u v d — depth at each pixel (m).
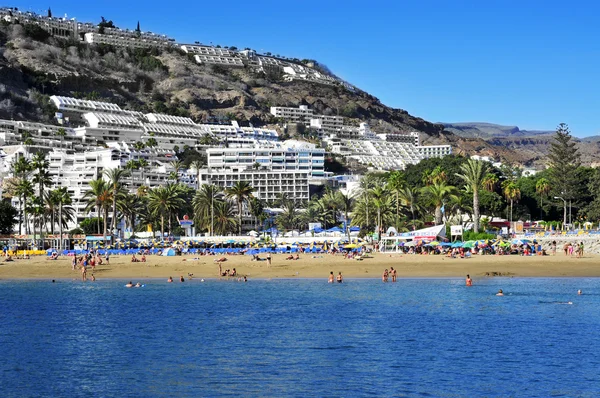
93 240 169.00
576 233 149.75
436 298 79.81
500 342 56.09
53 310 74.75
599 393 42.88
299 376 46.91
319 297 82.12
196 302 79.75
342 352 53.41
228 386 44.84
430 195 178.62
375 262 113.69
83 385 45.38
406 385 44.66
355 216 180.50
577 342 55.81
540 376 46.34
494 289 87.25
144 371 48.50
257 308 74.38
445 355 52.00
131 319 68.62
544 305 74.00
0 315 71.56
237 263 117.50
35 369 49.28
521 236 147.50
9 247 157.25
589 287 88.44
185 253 140.00
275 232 199.50
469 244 126.31
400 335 59.22
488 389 43.72
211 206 190.00
